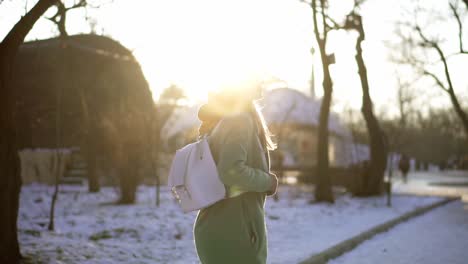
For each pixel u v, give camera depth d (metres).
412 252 6.83
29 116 16.34
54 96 15.66
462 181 34.28
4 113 4.96
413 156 79.12
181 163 2.74
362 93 17.22
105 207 11.27
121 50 16.36
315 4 14.18
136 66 16.64
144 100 17.03
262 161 2.72
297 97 31.84
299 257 5.86
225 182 2.54
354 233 8.01
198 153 2.68
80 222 8.59
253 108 2.79
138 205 11.80
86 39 15.55
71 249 5.95
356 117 28.19
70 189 15.84
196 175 2.63
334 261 6.20
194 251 6.30
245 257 2.61
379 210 12.34
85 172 17.77
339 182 22.27
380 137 17.23
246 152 2.59
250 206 2.68
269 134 2.91
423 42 17.89
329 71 14.57
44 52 13.72
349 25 15.73
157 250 6.30
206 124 2.83
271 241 7.28
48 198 12.86
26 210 10.23
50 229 7.60
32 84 15.70
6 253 4.99
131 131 12.34
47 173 17.25
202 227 2.67
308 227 8.93
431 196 17.48
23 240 6.39
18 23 5.01
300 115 31.09
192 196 2.63
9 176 5.00
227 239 2.60
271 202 14.25
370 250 7.01
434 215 12.29
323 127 14.50
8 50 4.96
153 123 14.32
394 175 45.38
